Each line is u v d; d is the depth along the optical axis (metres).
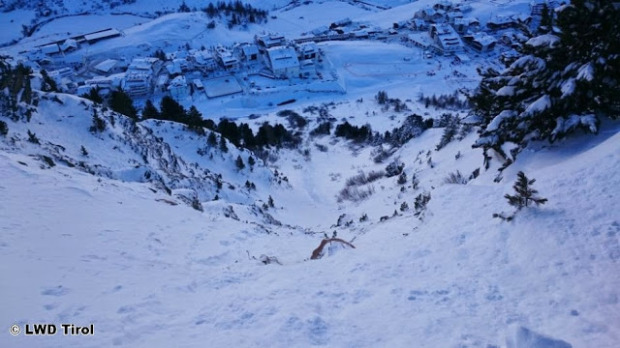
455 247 8.48
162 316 6.80
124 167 22.61
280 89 100.88
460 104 79.12
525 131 12.77
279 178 37.16
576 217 7.69
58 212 11.20
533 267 6.96
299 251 12.52
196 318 6.71
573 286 6.18
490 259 7.61
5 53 137.50
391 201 22.02
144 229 11.83
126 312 6.73
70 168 16.94
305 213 29.39
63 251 9.09
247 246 12.91
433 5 160.00
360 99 90.88
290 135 58.72
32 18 184.00
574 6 11.47
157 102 98.94
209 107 96.12
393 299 6.80
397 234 10.67
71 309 6.60
